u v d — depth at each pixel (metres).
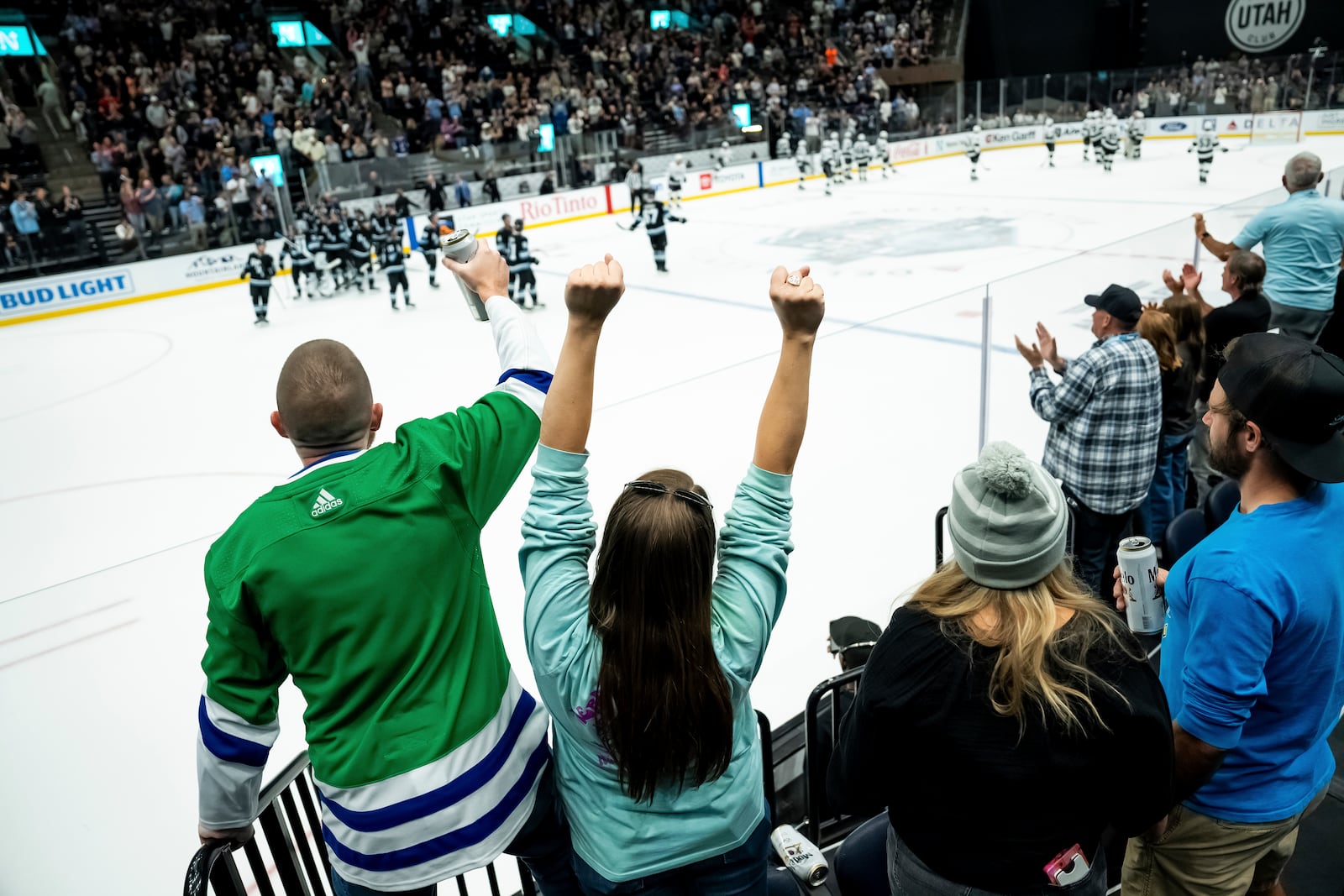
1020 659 1.57
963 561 1.68
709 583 1.63
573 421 1.80
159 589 3.97
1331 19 30.19
